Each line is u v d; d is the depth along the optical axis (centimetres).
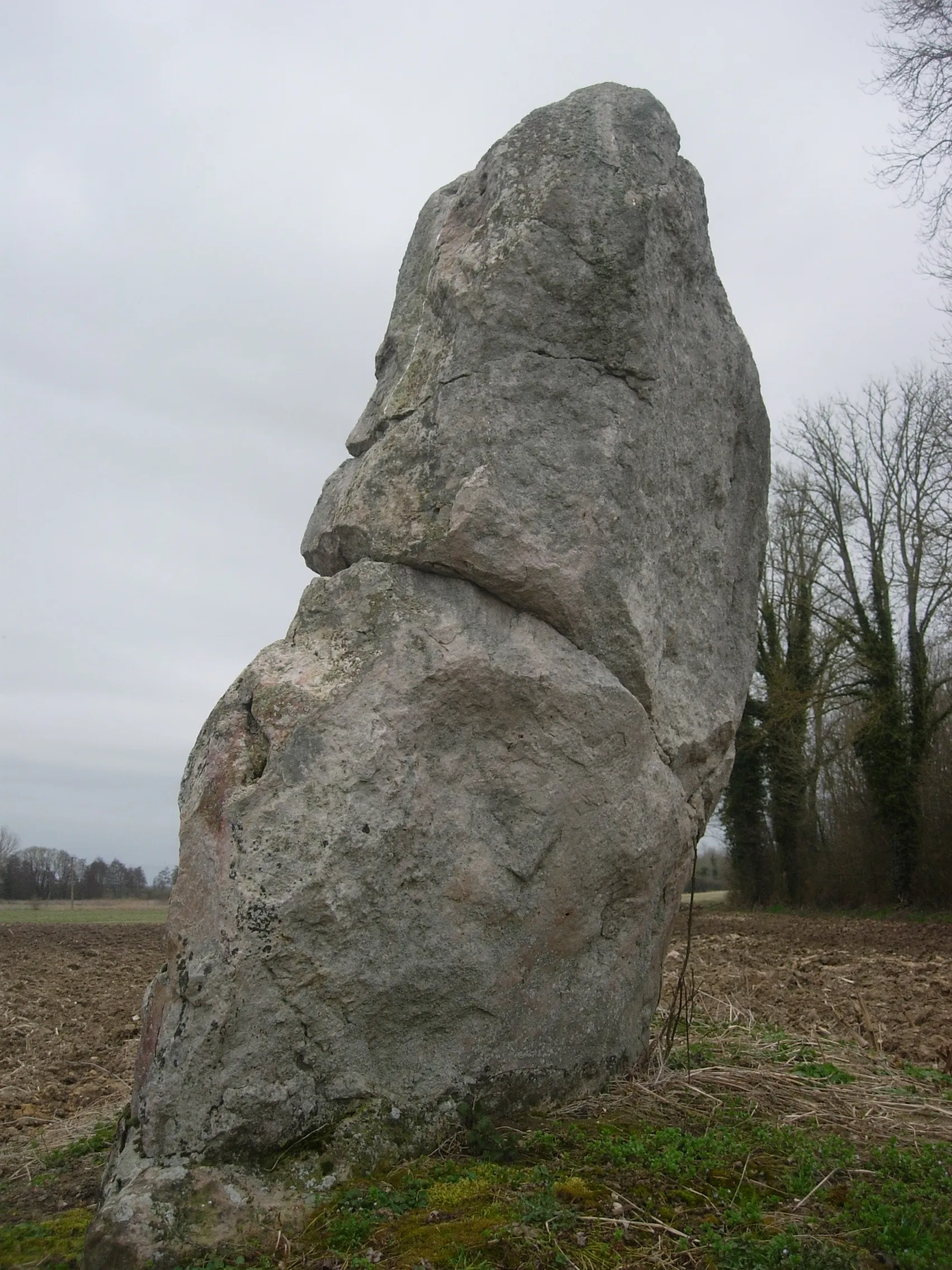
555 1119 404
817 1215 337
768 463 557
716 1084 464
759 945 1407
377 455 436
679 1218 331
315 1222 327
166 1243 311
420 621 405
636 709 433
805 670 2503
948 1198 348
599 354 432
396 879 377
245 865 357
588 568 421
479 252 432
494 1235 311
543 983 417
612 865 430
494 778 403
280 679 392
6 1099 554
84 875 4041
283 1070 354
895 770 2356
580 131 440
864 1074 517
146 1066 350
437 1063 387
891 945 1414
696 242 491
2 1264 322
